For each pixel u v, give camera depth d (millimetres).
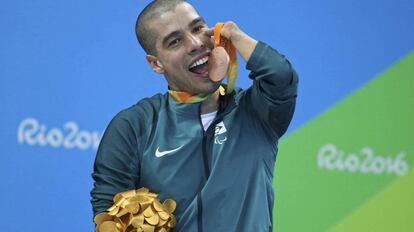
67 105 10828
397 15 12367
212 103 6430
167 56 6207
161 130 6305
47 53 10820
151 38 6254
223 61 6066
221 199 6070
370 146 12047
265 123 6312
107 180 6242
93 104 10930
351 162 11969
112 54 11062
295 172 11734
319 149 11852
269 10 11852
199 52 6160
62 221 10750
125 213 5855
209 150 6211
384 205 12023
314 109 11883
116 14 11117
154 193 6141
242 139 6254
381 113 12141
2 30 10695
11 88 10648
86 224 10828
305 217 11727
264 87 6094
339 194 11852
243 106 6402
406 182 12141
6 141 10586
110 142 6340
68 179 10789
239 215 6047
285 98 6117
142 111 6457
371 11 12266
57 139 10781
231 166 6148
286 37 11867
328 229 11805
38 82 10750
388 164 12109
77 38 10945
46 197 10703
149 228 5836
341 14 12125
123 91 11070
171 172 6156
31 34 10781
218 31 6172
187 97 6355
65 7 10938
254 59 6039
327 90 11969
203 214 6043
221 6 11664
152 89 11203
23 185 10625
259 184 6156
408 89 12297
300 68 11875
